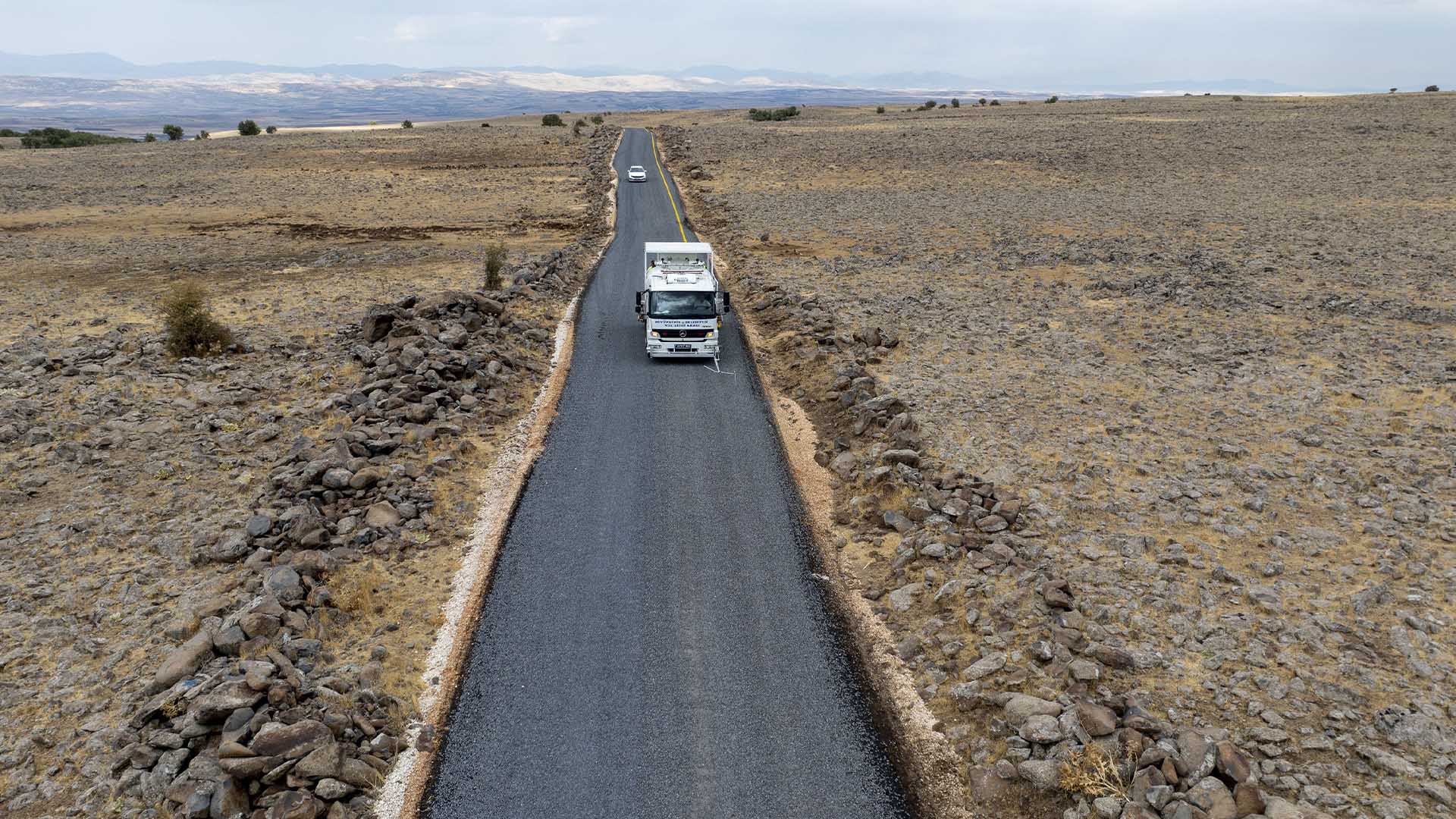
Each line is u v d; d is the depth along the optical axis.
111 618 12.84
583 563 14.95
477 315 27.09
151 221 61.38
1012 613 12.64
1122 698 10.62
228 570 14.19
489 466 18.69
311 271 43.47
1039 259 41.53
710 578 14.56
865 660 12.48
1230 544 14.63
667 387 24.25
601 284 38.41
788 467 18.94
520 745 10.83
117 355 25.78
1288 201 56.44
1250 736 10.09
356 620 13.14
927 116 133.50
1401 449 18.14
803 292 34.94
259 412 21.06
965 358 25.73
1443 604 12.57
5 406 20.66
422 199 70.88
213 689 10.73
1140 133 92.94
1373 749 9.70
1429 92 129.50
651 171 84.88
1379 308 29.94
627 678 12.07
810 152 91.44
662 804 9.96
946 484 16.84
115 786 9.65
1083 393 22.48
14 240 52.91
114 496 16.73
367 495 16.50
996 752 10.38
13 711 10.96
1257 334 27.50
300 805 9.27
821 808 9.90
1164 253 41.62
